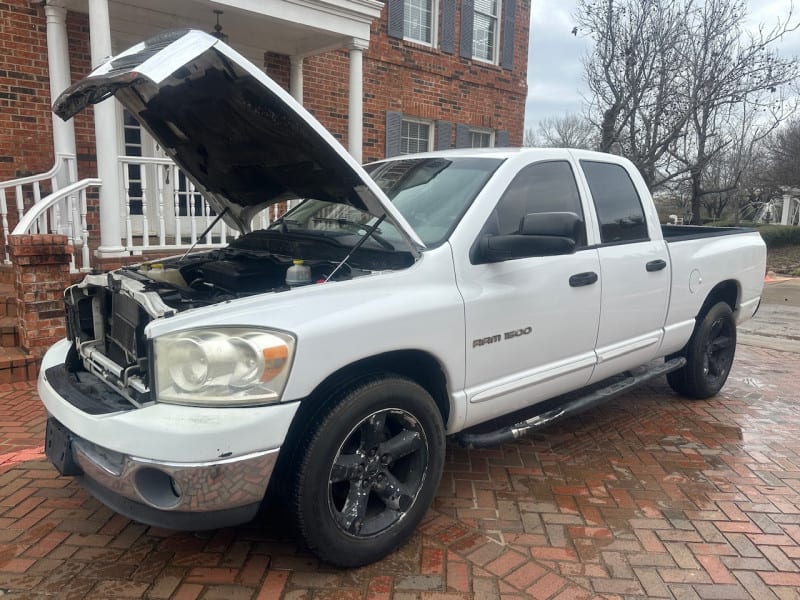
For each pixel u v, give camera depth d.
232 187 3.68
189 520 2.32
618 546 2.97
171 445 2.22
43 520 3.11
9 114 7.18
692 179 15.56
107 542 2.93
